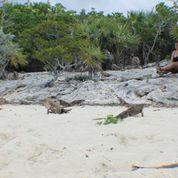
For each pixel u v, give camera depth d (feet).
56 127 37.45
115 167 24.85
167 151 27.53
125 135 32.32
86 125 37.91
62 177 22.44
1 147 31.14
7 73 117.70
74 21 161.48
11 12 159.74
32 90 80.33
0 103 70.90
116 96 68.08
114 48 147.43
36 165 26.21
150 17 161.58
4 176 23.44
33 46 107.76
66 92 75.05
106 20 149.28
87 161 25.89
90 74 95.45
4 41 113.39
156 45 158.30
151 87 69.87
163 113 46.70
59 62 99.91
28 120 42.80
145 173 21.71
